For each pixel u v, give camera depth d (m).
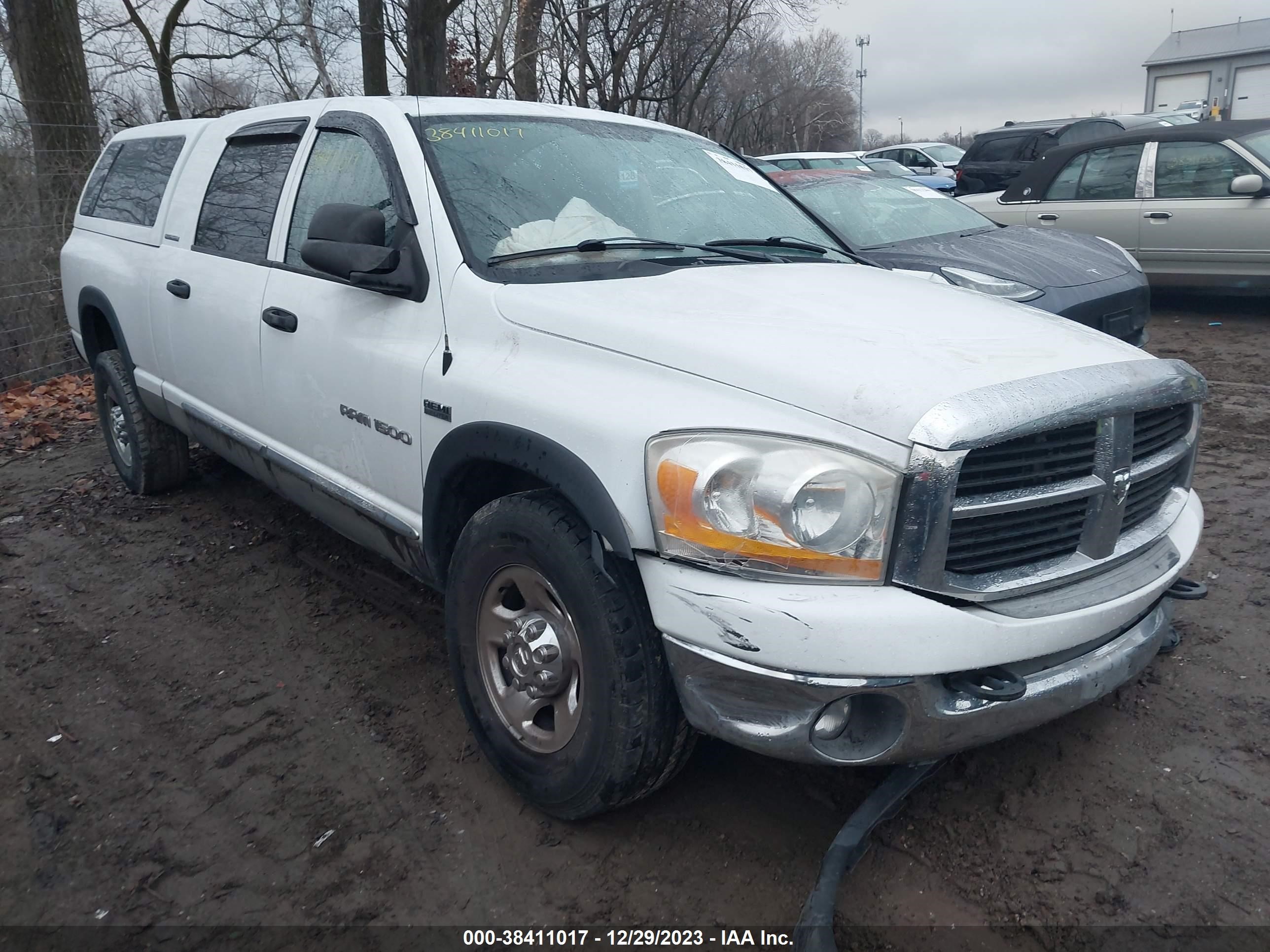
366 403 3.28
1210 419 6.12
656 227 3.50
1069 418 2.25
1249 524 4.53
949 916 2.42
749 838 2.70
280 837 2.80
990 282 5.73
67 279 5.74
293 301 3.65
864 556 2.15
